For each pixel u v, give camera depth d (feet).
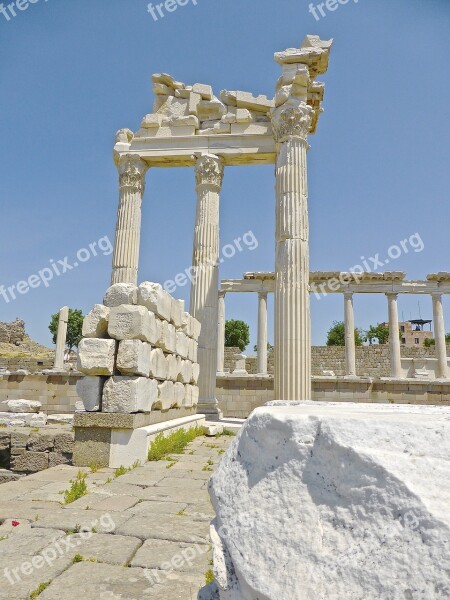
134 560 11.91
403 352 122.62
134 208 55.11
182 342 39.14
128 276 53.36
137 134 56.59
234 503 7.04
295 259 44.39
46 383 72.79
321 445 6.72
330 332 211.00
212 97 57.41
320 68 49.75
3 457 35.63
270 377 74.54
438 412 8.49
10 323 159.84
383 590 5.50
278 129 48.19
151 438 27.27
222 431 43.39
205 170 53.47
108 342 26.12
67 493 18.66
